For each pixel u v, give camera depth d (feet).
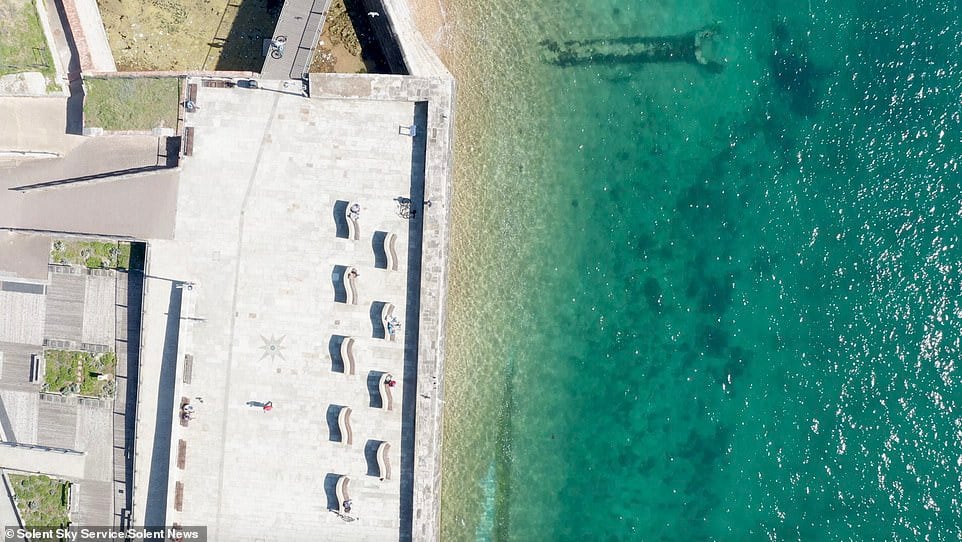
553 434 125.18
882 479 123.95
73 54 118.01
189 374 114.32
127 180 115.55
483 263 124.36
